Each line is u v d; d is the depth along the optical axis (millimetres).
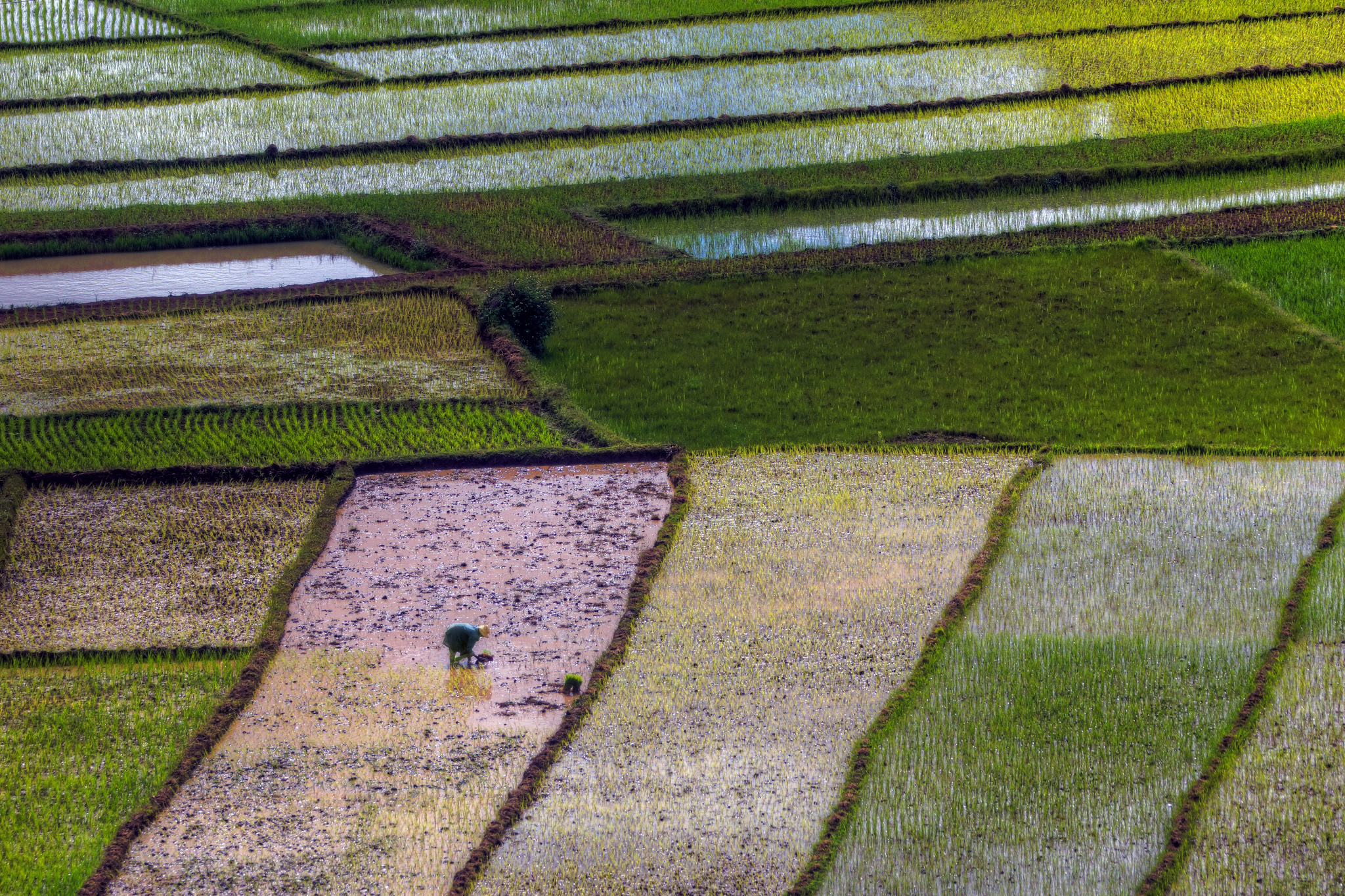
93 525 71062
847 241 108875
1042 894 46531
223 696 57906
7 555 68500
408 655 60125
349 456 77438
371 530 70438
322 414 82438
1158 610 61812
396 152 125062
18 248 108500
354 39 153000
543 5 164750
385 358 89562
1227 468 74062
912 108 131375
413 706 56844
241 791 52188
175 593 65188
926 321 93125
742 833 49375
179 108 135500
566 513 71562
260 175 121812
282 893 47281
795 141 126000
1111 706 55406
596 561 67000
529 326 90000
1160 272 99188
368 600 64250
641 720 55219
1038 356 87938
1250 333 89750
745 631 60844
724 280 100000
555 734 54594
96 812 51500
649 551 66750
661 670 58281
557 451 77125
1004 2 163625
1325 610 61250
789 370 87312
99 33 156750
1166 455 75688
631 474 75688
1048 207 114250
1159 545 66812
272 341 92062
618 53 148750
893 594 63312
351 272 106062
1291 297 95438
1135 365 86375
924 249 103938
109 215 112625
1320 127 124875
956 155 120688
